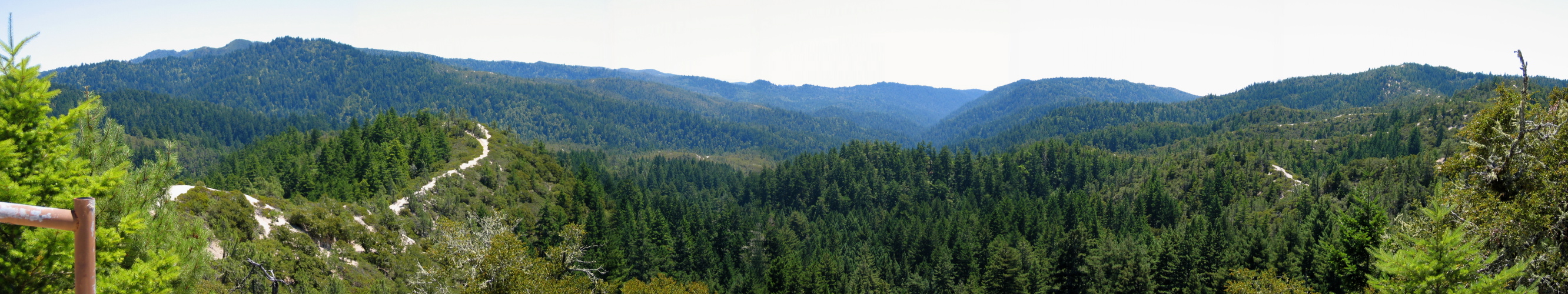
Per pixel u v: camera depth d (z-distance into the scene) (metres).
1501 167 26.16
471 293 41.00
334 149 132.75
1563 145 24.80
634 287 65.94
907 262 121.81
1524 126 25.11
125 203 18.33
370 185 111.06
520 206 125.69
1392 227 39.22
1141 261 79.62
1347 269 49.28
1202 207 167.25
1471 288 21.17
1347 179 158.38
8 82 16.72
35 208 7.98
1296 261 73.56
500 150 158.88
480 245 43.91
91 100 19.03
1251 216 140.12
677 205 149.62
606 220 113.12
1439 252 21.80
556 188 152.62
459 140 162.50
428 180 120.75
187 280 20.52
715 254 118.12
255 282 49.22
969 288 93.38
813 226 163.50
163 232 19.92
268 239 57.91
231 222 57.53
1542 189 24.59
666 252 107.19
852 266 119.81
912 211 189.88
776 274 84.81
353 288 59.47
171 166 20.61
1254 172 193.25
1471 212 27.17
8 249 15.95
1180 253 80.50
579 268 54.84
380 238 73.00
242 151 198.62
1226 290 60.75
